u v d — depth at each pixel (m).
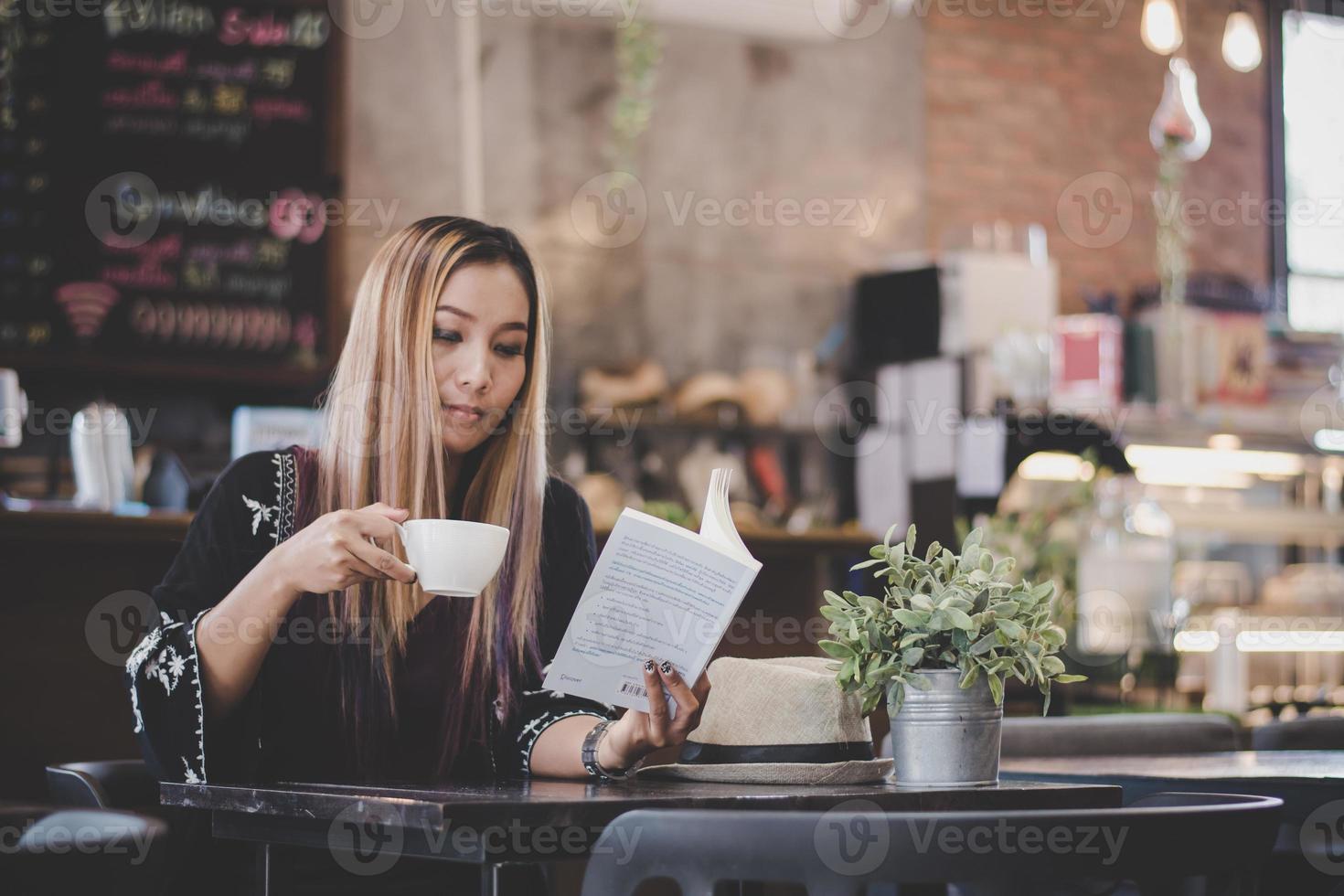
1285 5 6.27
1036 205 5.82
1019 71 5.84
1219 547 5.54
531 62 5.04
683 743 1.63
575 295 5.04
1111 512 4.16
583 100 5.11
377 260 1.73
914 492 5.00
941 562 1.52
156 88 4.27
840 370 5.38
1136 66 6.04
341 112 4.47
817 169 5.47
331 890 1.67
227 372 4.25
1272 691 5.24
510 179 4.99
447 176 4.80
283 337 4.34
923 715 1.45
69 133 4.15
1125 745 2.34
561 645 1.46
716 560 1.42
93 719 2.59
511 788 1.43
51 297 4.10
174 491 3.08
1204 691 4.70
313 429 3.04
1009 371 4.84
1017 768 1.96
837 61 5.54
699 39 5.32
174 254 4.24
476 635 1.73
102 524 2.54
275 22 4.41
